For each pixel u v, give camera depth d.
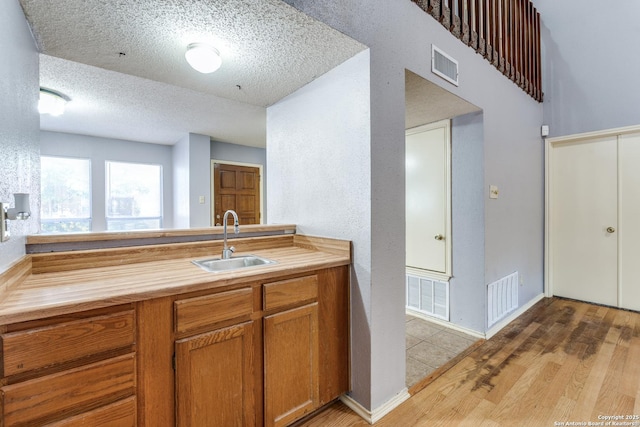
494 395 1.80
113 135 4.19
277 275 1.43
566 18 3.50
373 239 1.63
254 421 1.38
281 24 1.38
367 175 1.63
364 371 1.66
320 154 1.94
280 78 1.95
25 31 1.26
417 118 2.77
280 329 1.45
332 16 1.41
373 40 1.61
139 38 1.47
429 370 2.08
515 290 3.08
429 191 2.93
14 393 0.87
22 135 1.20
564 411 1.65
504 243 2.89
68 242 1.41
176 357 1.16
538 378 1.96
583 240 3.53
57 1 1.16
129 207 4.52
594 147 3.42
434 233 2.90
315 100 1.96
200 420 1.22
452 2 2.15
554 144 3.69
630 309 3.22
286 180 2.26
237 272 1.36
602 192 3.38
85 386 0.98
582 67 3.41
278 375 1.45
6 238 0.96
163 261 1.62
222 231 1.91
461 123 2.69
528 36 3.36
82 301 0.97
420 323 2.88
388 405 1.70
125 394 1.06
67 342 0.95
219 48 1.57
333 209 1.85
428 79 1.96
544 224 3.72
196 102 2.90
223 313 1.27
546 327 2.80
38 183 1.46
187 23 1.35
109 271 1.37
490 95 2.64
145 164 4.64
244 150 5.16
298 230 2.15
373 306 1.64
